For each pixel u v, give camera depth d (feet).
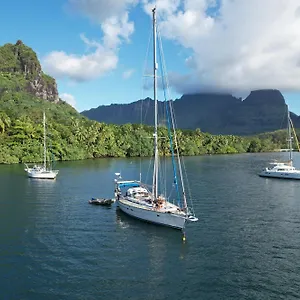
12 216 167.32
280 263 109.50
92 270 104.83
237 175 335.67
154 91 153.79
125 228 144.87
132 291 92.27
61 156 523.29
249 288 93.81
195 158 606.55
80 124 649.20
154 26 150.41
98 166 426.10
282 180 299.17
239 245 125.18
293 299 88.22
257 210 179.11
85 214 169.99
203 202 199.72
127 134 645.92
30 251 120.16
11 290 92.99
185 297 89.20
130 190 178.40
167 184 271.49
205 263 109.50
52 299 88.58
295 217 164.66
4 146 473.67
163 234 136.67
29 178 306.76
